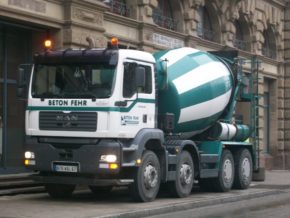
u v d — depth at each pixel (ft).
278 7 105.81
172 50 51.55
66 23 55.26
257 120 64.59
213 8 84.99
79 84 41.04
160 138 44.21
